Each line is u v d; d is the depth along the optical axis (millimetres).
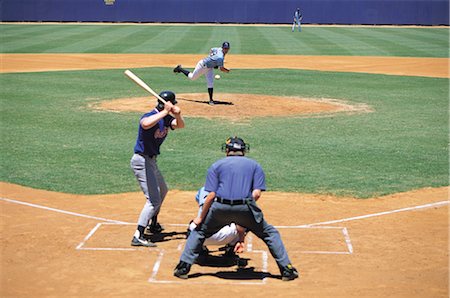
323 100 44750
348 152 29562
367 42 91875
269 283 14609
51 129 34219
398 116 39062
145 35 99750
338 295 13734
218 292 13945
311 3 127062
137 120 36656
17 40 89750
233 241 16000
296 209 21062
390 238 18062
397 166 27078
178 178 24922
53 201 21844
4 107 40781
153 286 14352
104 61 68750
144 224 17375
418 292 13930
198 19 128625
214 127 34875
